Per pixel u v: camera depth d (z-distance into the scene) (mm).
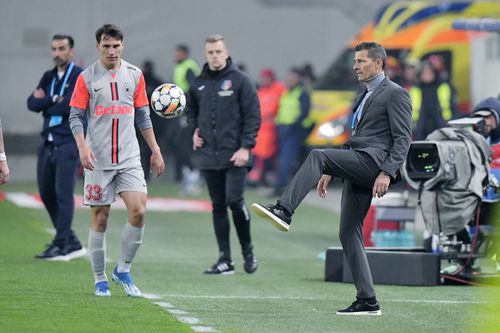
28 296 33469
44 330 28047
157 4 96438
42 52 96062
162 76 96438
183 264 44719
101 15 95875
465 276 39250
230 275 41719
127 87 32875
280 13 97812
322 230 58219
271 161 80500
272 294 36531
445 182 38281
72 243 44344
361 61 31641
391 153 30922
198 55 97125
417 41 80375
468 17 80375
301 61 97688
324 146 75188
